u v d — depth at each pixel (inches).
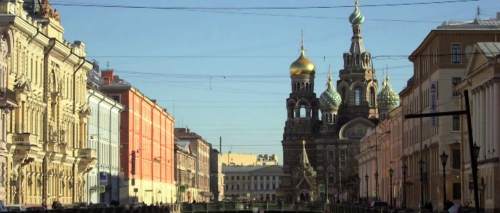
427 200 4648.1
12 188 3110.2
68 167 3937.0
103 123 4815.5
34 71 3400.6
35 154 3272.6
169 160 7534.5
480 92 3580.2
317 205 5974.4
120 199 5324.8
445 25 4394.7
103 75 5748.0
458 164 4274.1
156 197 6658.5
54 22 3710.6
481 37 4338.1
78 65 4062.5
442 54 4330.7
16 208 2358.5
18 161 3147.1
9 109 2992.1
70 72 3966.5
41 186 3496.6
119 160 5319.9
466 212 2637.8
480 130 3580.2
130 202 5423.2
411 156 5226.4
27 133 3125.0
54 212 2453.2
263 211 5807.1
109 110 5007.4
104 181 4653.1
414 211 3270.2
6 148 2992.1
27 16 3292.3
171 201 7578.7
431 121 4443.9
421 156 4584.2
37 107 3422.7
